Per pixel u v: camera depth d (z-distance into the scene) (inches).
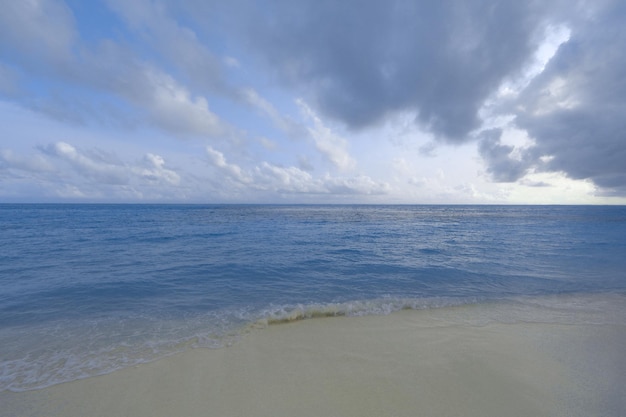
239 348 192.2
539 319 246.2
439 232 1056.2
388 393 142.3
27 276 389.1
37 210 2726.4
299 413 127.8
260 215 2103.8
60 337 209.6
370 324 234.5
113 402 136.4
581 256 568.4
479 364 170.2
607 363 172.4
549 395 140.3
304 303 290.2
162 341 203.2
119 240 750.5
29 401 137.3
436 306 279.1
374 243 743.1
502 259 533.6
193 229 1063.6
